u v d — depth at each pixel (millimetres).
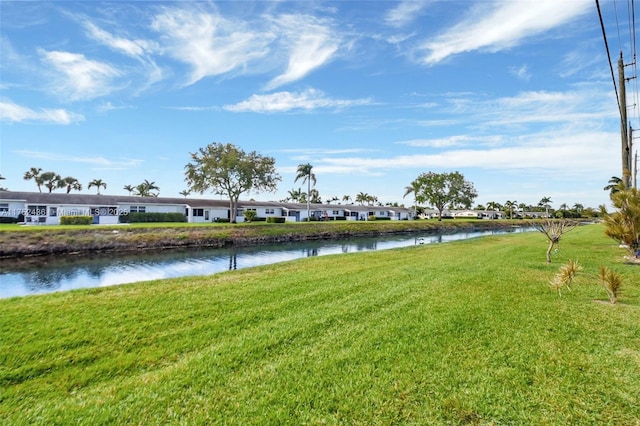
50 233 23312
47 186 69625
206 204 48750
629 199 12547
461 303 6891
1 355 4613
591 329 5320
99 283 13719
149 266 18031
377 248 27406
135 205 43219
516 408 3324
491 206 117750
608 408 3301
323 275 10570
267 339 5113
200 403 3498
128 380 4039
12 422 3246
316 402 3477
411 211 84188
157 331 5555
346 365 4246
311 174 53469
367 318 6074
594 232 28969
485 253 16578
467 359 4348
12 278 14664
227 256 22250
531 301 7000
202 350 4859
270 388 3750
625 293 7582
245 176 40094
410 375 3967
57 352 4758
